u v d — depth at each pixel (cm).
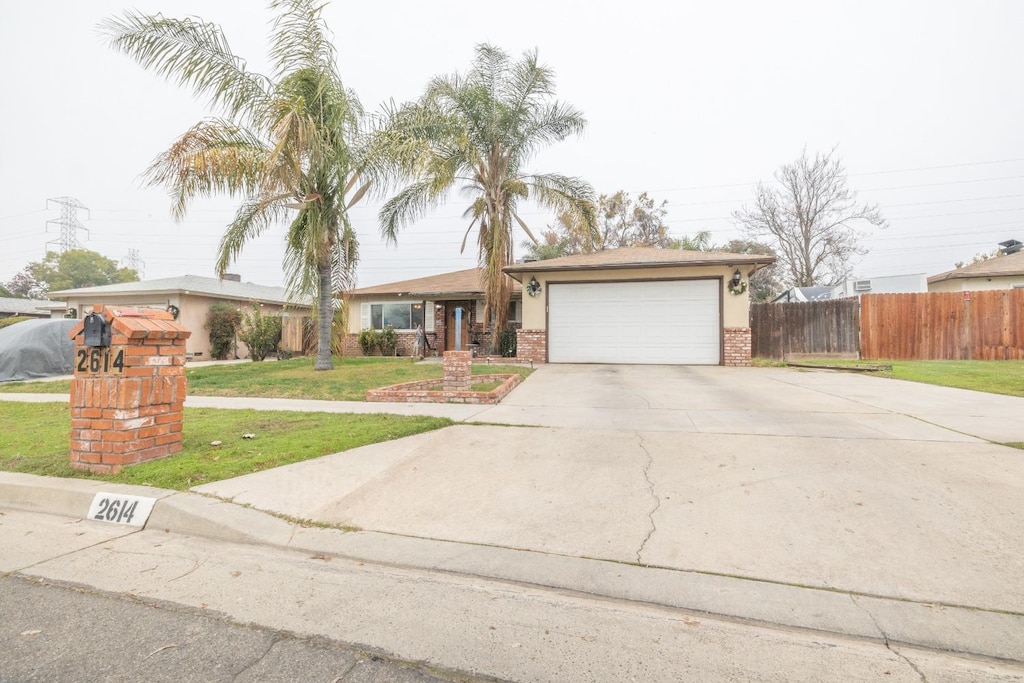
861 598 243
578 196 1560
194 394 910
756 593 250
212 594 260
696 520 330
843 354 1511
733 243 2947
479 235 1575
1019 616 226
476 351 1772
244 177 1084
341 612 242
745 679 189
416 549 305
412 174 1151
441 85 1481
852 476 396
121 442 424
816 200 2728
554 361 1416
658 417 629
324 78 1091
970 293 1430
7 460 462
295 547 313
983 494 354
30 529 349
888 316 1477
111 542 327
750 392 831
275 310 2291
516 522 338
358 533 327
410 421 612
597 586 261
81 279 5000
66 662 202
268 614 240
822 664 198
